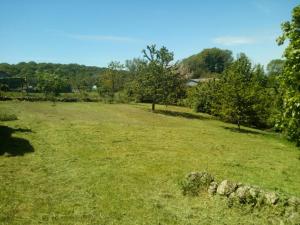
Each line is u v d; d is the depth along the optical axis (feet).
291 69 24.97
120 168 47.19
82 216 30.27
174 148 65.67
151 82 144.15
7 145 56.49
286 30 25.27
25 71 354.13
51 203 32.83
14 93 168.96
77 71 402.52
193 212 31.96
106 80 218.38
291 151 76.84
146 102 193.26
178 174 45.60
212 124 118.21
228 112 112.57
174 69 146.00
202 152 64.18
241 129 113.70
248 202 32.60
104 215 30.73
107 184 39.55
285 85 25.84
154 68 142.72
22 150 54.08
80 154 54.34
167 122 110.01
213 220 30.17
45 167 45.50
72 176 42.11
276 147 80.94
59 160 49.65
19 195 34.35
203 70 414.82
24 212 30.35
